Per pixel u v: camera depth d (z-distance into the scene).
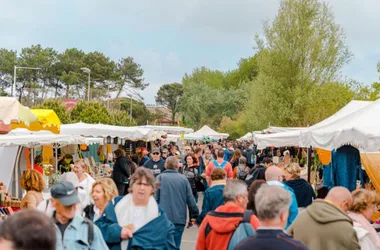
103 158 24.30
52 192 4.45
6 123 8.23
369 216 5.49
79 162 8.70
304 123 39.34
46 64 82.94
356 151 11.11
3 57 82.81
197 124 79.06
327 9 39.41
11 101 8.28
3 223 2.21
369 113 9.31
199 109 77.38
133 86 90.81
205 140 48.75
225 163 13.38
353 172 11.14
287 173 8.62
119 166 15.16
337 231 4.82
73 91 78.69
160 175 8.70
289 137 16.75
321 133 9.60
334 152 11.17
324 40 39.34
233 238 5.01
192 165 15.09
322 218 4.90
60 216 4.46
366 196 5.43
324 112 38.97
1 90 71.50
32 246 2.16
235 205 5.22
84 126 19.64
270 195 3.87
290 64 39.56
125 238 5.21
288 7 39.53
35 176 7.04
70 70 84.25
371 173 9.51
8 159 11.80
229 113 77.75
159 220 5.38
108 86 84.81
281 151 28.31
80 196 7.61
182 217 8.58
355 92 39.66
